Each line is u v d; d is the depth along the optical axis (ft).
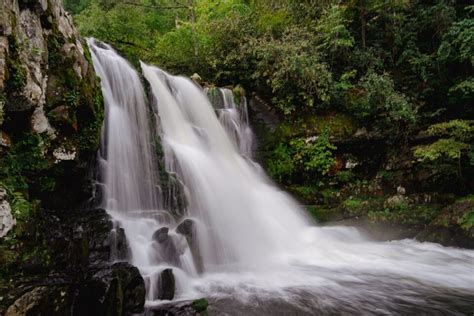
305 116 42.93
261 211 34.65
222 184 33.99
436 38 45.14
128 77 29.91
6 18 15.80
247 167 40.65
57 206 20.45
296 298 20.03
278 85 41.68
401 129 40.63
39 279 14.06
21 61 16.65
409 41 44.50
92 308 14.51
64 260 15.78
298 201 39.96
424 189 38.34
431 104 42.60
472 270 25.82
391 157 41.09
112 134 25.94
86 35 45.96
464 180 37.42
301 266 26.53
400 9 45.62
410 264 27.22
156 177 28.17
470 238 30.94
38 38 18.71
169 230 24.04
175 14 67.72
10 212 14.83
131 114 28.63
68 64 20.44
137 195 26.32
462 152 36.68
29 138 17.61
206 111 39.70
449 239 31.94
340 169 41.83
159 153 29.55
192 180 31.37
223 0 60.80
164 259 21.29
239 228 30.60
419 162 38.86
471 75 40.78
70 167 20.16
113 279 15.17
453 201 36.09
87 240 17.74
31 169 17.75
